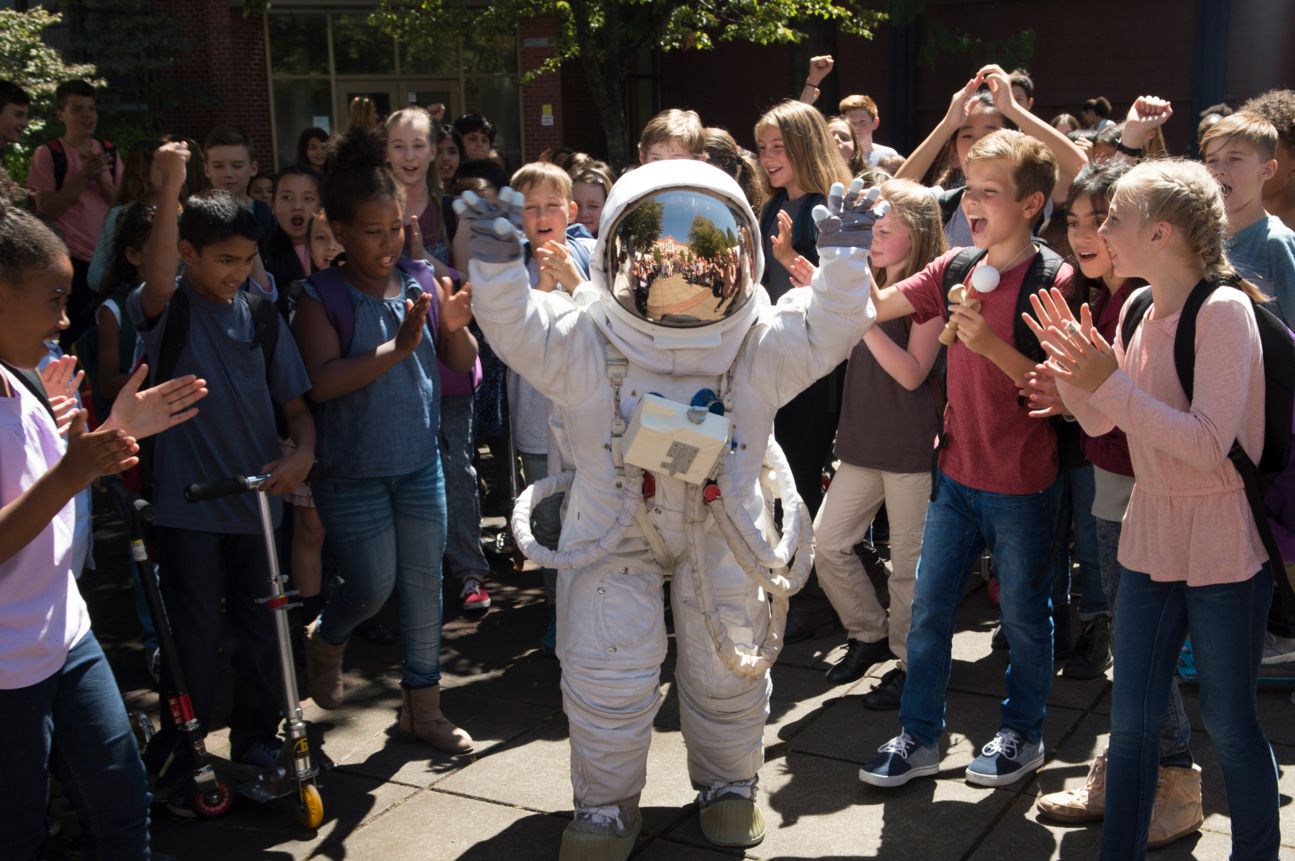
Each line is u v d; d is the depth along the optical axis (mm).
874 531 6297
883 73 20719
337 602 4012
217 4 18188
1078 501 4547
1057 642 4730
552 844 3480
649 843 3469
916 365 3869
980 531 3723
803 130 4965
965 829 3506
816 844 3445
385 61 19250
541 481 3488
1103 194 3578
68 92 7246
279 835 3564
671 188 3031
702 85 21672
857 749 4039
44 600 2641
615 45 11438
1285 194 4652
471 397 5465
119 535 6750
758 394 3182
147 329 3816
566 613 3285
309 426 3742
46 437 2729
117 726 2803
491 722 4328
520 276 2926
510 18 11570
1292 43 18016
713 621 3201
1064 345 2783
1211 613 2861
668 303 3016
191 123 18594
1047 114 20062
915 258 4199
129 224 4387
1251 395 2818
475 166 6316
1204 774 3764
